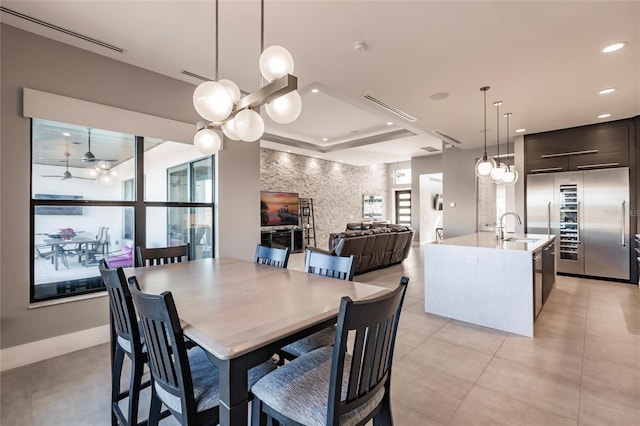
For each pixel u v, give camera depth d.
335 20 2.34
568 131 5.36
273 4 2.15
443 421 1.77
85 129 2.97
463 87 3.55
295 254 8.70
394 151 8.95
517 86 3.51
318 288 1.71
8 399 2.02
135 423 1.52
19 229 2.53
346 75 3.25
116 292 1.51
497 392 2.04
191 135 3.54
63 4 2.20
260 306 1.39
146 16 2.33
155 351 1.21
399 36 2.55
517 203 5.90
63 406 1.95
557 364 2.39
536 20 2.32
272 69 1.55
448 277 3.43
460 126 5.25
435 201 11.30
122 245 3.21
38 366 2.46
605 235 4.99
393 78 3.32
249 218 4.16
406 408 1.88
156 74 3.29
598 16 2.26
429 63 2.99
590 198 5.12
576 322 3.24
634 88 3.55
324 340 1.73
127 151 3.25
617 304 3.80
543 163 5.63
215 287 1.74
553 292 4.34
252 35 2.55
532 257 2.95
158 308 1.10
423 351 2.63
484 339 2.86
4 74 2.46
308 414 1.05
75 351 2.75
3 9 2.26
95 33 2.57
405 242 6.69
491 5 2.16
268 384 1.20
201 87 1.50
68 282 2.86
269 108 1.73
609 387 2.08
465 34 2.51
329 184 10.38
